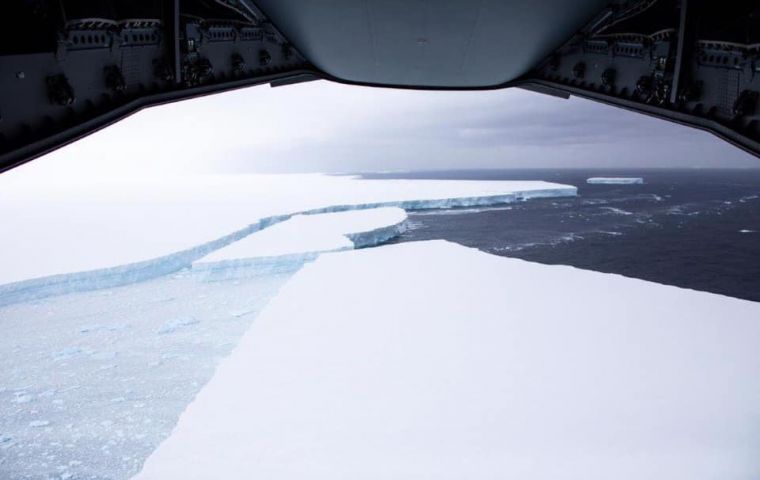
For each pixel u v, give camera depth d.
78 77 6.43
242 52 11.26
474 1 9.39
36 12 5.60
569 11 10.05
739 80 6.75
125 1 7.13
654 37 8.75
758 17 6.23
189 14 9.05
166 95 8.51
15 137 5.51
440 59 12.24
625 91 10.13
